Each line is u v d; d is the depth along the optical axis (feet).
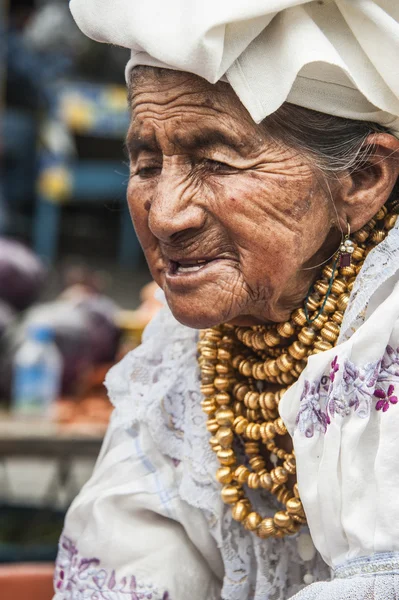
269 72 5.13
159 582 6.17
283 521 5.90
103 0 5.46
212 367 6.37
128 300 34.91
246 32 5.08
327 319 5.79
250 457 6.22
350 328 5.42
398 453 4.82
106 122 37.81
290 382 6.02
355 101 5.33
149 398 6.54
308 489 5.17
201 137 5.33
